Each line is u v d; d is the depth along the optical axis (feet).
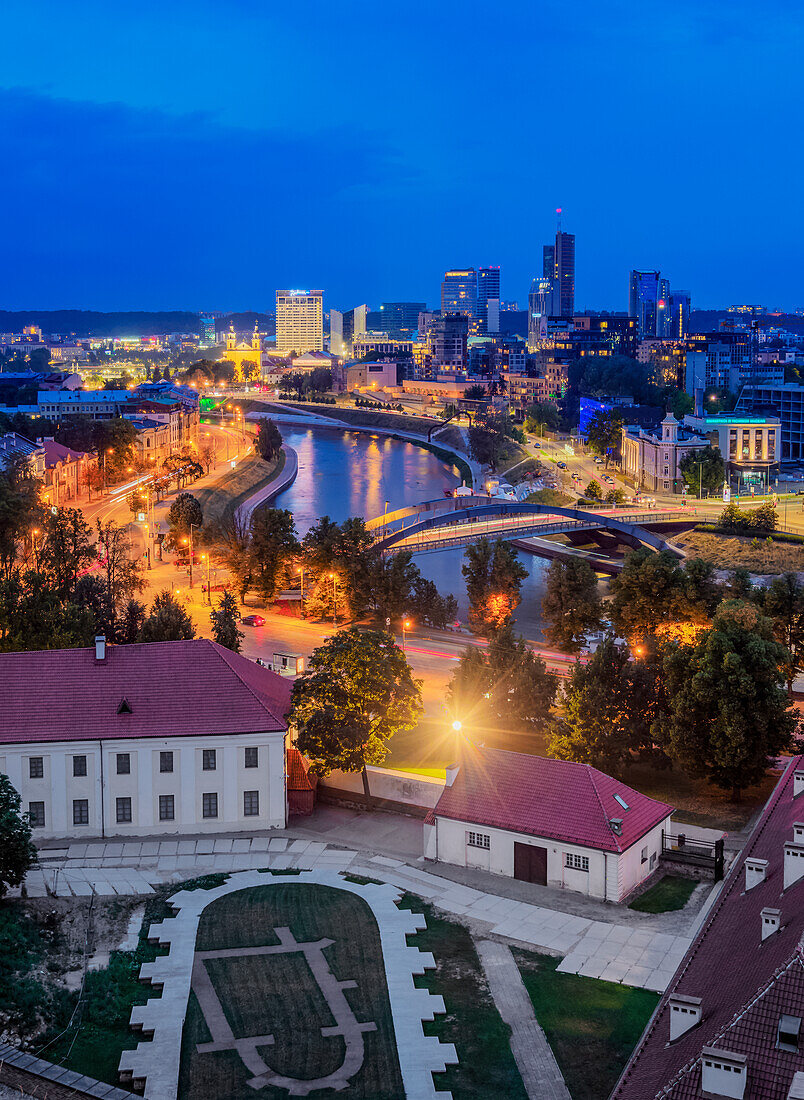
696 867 322.34
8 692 350.64
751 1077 164.76
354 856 333.42
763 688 380.99
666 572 601.21
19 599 515.50
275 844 341.82
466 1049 233.55
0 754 339.16
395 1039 236.43
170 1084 220.64
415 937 282.15
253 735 349.61
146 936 279.28
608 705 402.93
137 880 312.71
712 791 398.42
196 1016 245.04
